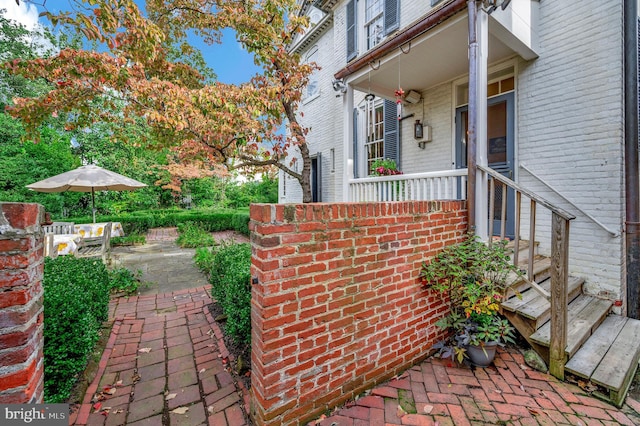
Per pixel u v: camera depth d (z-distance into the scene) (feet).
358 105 22.44
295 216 5.86
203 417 6.33
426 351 8.59
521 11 11.71
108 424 6.09
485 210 10.09
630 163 10.82
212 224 39.14
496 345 8.33
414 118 18.08
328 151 25.29
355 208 6.81
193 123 13.28
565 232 7.54
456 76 15.67
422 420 6.25
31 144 35.53
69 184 19.65
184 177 44.62
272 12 15.44
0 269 3.26
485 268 8.16
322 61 25.90
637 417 6.43
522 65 13.42
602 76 11.18
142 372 7.88
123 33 11.75
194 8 15.76
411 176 13.25
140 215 37.60
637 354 8.41
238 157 16.31
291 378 5.97
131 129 22.65
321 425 6.16
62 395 6.39
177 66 16.31
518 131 13.65
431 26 11.16
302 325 6.07
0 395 3.26
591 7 11.41
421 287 8.38
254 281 5.91
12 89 36.17
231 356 8.58
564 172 12.23
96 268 10.53
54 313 6.30
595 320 9.66
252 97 14.14
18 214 3.36
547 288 10.60
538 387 7.34
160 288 14.89
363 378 7.14
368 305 7.16
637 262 10.86
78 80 11.87
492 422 6.19
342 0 22.62
